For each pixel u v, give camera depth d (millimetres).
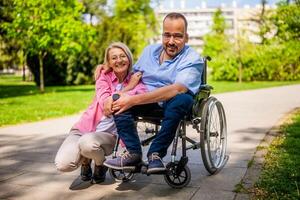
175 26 3635
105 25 28812
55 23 17641
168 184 3639
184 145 3621
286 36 28078
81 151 3430
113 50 3645
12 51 26328
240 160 4625
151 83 3752
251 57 28375
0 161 4871
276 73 28797
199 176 4016
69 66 27859
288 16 13688
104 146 3490
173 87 3467
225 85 22562
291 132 6168
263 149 5145
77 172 4297
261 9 31562
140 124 6219
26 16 17688
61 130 7234
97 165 3721
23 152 5391
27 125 7965
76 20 19031
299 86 20938
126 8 30734
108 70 3713
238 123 7621
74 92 19641
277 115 8758
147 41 31812
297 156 4586
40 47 18250
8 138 6469
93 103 3711
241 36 29016
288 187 3496
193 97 3688
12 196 3570
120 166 3355
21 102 13523
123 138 3414
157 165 3307
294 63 28406
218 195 3451
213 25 33094
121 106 3346
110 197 3488
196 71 3652
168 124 3393
